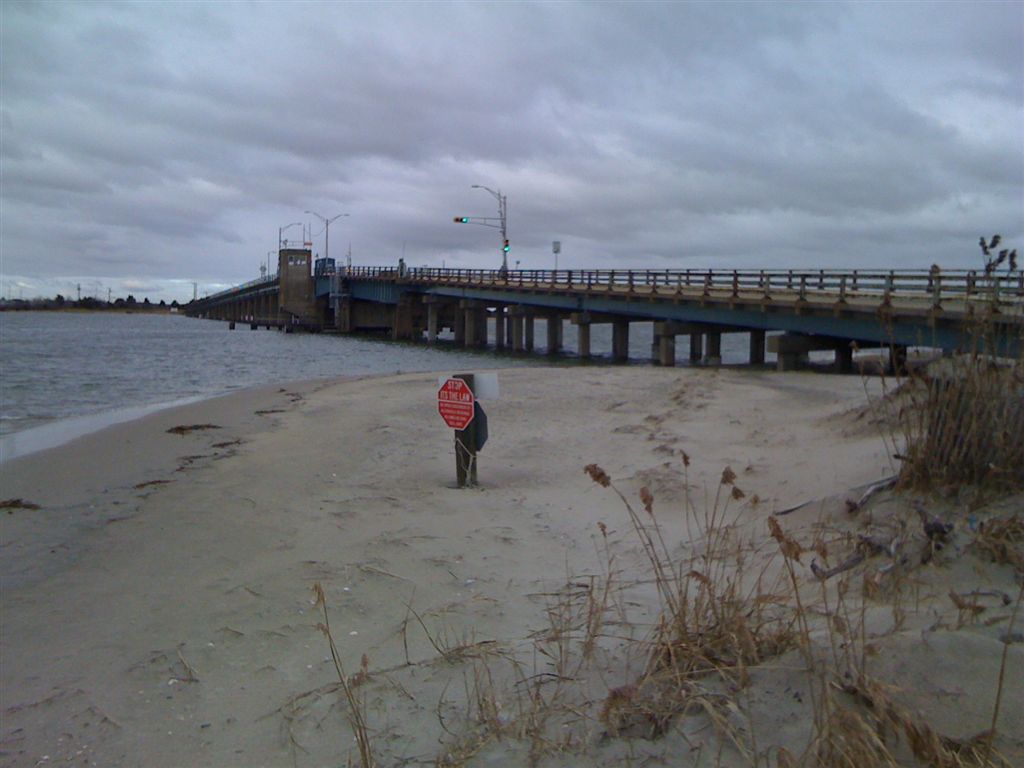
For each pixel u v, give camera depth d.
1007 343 5.93
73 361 44.25
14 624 5.81
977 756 2.80
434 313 76.50
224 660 4.86
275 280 115.69
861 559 4.76
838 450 8.90
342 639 5.04
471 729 3.61
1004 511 5.02
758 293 36.62
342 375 35.72
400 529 7.61
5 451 14.06
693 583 5.30
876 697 3.02
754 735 3.07
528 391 20.36
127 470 12.00
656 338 48.81
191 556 7.30
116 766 3.77
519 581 5.95
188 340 77.81
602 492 8.62
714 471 8.85
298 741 3.77
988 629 3.53
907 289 28.08
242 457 12.80
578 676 3.97
